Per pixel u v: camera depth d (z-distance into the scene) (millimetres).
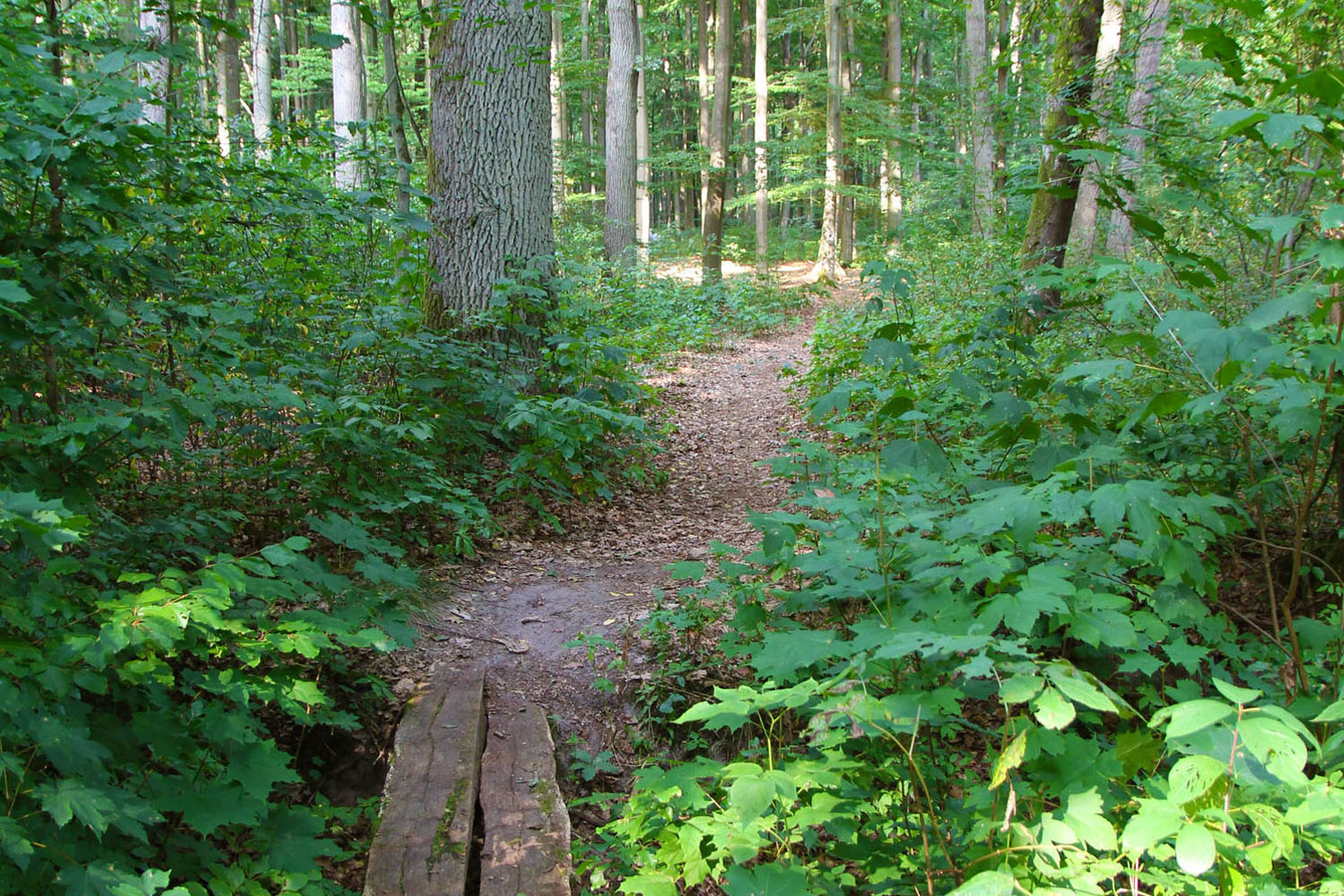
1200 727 1435
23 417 2770
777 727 3426
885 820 2396
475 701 3691
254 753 2383
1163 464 3934
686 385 11570
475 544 5395
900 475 2893
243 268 5223
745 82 26047
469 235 7195
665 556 5652
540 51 6992
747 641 3287
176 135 4449
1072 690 1616
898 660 2252
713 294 18109
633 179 18766
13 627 2016
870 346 3104
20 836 1666
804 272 26109
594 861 2900
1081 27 7348
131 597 2072
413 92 16297
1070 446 3217
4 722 1809
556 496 6316
